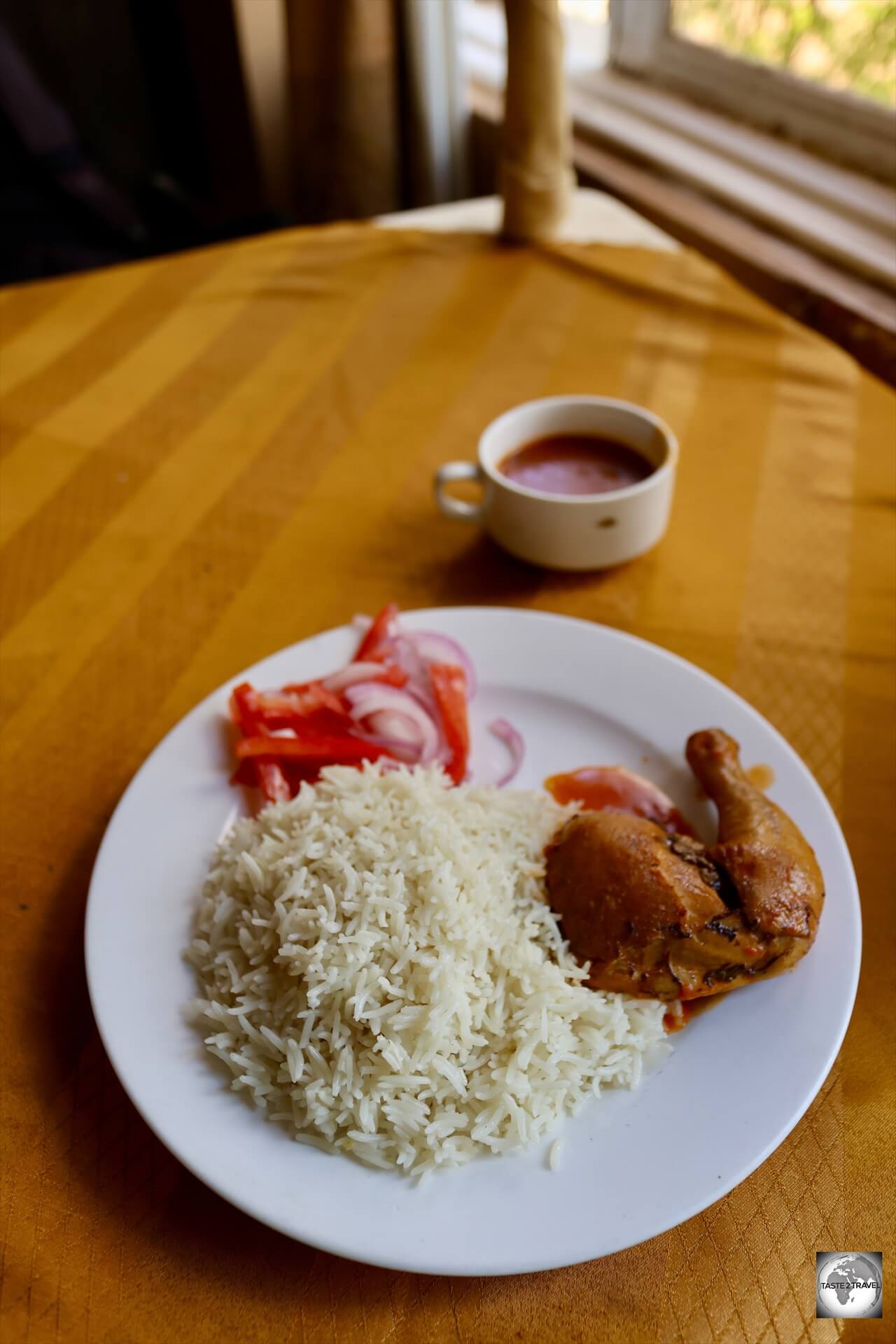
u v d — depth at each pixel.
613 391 0.69
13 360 0.75
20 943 0.44
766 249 0.92
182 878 0.44
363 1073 0.38
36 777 0.50
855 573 0.57
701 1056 0.38
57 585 0.59
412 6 1.06
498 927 0.41
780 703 0.51
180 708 0.52
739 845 0.41
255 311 0.79
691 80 1.10
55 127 1.26
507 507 0.55
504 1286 0.35
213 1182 0.35
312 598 0.58
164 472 0.65
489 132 1.18
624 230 0.86
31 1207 0.37
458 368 0.72
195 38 1.39
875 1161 0.37
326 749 0.48
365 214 1.23
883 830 0.46
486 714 0.50
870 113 0.91
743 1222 0.36
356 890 0.41
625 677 0.50
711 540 0.59
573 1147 0.36
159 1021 0.39
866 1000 0.41
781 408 0.67
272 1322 0.34
